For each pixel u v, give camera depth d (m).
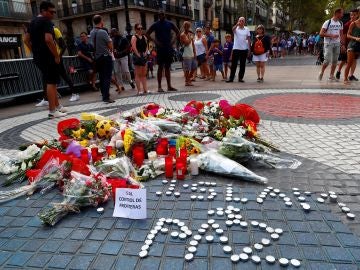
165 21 9.00
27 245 2.35
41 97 10.77
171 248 2.22
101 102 8.44
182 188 3.08
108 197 2.90
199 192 2.99
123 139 3.80
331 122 5.09
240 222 2.46
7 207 2.94
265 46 10.27
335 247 2.16
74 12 40.31
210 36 13.09
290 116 5.59
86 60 11.06
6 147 4.87
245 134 4.05
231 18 59.59
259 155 3.52
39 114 7.55
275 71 14.68
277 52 30.52
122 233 2.42
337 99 6.84
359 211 2.57
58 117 6.86
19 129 6.04
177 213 2.65
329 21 9.26
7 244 2.38
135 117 4.84
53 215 2.60
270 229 2.35
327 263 2.02
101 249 2.25
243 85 9.96
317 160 3.62
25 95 10.08
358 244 2.18
